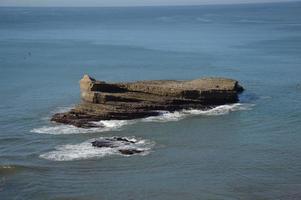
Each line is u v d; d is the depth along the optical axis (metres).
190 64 109.56
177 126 60.34
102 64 111.88
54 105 71.81
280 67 103.19
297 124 61.00
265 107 68.56
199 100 67.00
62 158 50.53
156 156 50.72
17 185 44.62
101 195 42.44
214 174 46.34
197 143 54.69
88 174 46.62
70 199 41.81
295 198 41.53
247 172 46.72
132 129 59.25
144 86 66.94
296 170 47.09
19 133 58.88
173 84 69.56
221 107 67.62
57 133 58.31
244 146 53.62
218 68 103.56
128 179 45.44
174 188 43.56
